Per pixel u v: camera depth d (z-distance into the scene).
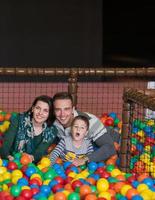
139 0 13.20
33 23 12.23
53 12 12.24
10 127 5.20
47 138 5.14
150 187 4.23
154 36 13.35
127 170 4.94
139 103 4.48
